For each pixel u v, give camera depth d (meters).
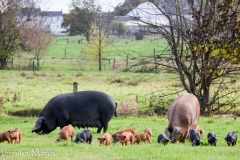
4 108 30.44
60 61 69.56
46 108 19.78
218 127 22.02
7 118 26.28
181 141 16.95
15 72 55.62
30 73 53.97
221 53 16.84
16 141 16.48
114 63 60.91
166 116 26.70
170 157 13.44
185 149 14.85
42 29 72.38
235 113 29.02
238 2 17.27
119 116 26.91
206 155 14.02
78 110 19.75
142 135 16.83
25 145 15.70
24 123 24.34
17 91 38.06
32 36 67.75
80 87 41.03
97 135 19.47
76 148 14.90
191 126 17.33
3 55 63.47
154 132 20.39
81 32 100.69
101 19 72.44
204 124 23.11
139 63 29.17
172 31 28.14
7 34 64.56
